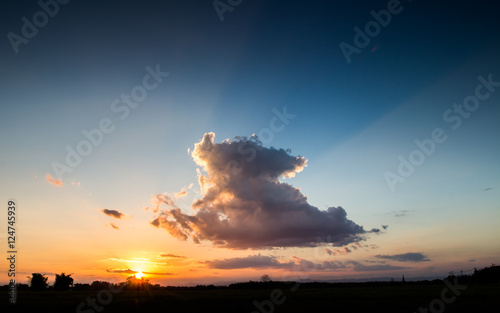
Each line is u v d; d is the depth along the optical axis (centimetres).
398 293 5922
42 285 8144
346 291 6981
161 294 6575
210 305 4362
